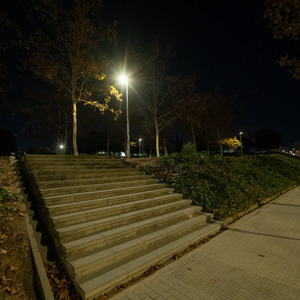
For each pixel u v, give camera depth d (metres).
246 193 9.01
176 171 9.93
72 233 4.17
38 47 13.41
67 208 4.86
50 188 5.80
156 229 5.17
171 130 41.19
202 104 26.89
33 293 3.29
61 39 13.80
